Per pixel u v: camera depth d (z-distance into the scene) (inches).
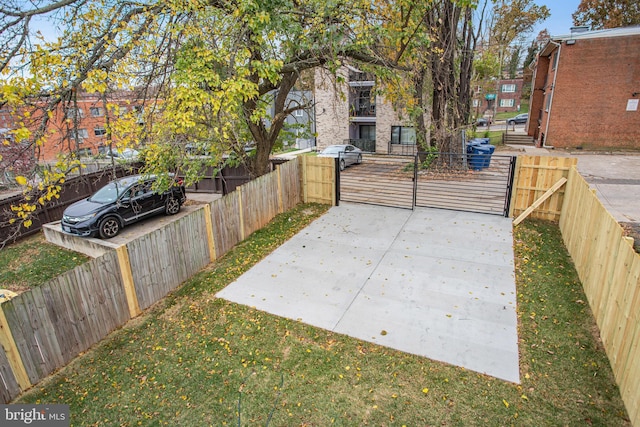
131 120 224.8
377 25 352.2
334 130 983.6
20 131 170.7
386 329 206.8
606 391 156.3
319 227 374.3
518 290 240.1
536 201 357.4
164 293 259.3
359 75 822.5
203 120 298.7
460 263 282.0
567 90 815.1
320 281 264.7
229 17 288.7
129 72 246.7
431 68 546.9
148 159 308.7
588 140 826.2
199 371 183.9
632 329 146.9
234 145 381.7
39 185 201.9
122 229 426.0
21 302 172.9
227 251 328.2
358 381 170.9
